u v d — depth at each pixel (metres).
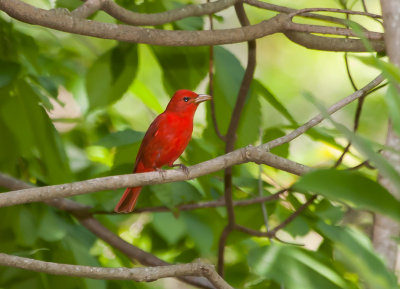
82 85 12.11
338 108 6.87
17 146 9.60
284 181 11.23
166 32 7.21
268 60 19.67
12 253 8.62
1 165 9.78
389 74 2.76
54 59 11.90
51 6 10.71
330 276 7.33
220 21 9.56
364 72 19.12
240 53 20.06
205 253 10.51
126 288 9.39
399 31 5.96
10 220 9.18
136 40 7.08
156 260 9.96
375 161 2.25
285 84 19.25
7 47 9.09
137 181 6.18
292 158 12.38
